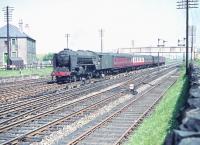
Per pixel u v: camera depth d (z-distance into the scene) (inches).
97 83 1601.9
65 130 655.1
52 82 1626.5
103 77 1996.8
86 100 1045.2
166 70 2893.7
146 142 519.5
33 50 3555.6
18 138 558.3
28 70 2469.2
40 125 684.7
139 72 2615.7
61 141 565.9
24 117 763.4
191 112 261.7
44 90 1296.8
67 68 1576.0
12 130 639.1
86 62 1736.0
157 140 510.0
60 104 966.4
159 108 836.6
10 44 3169.3
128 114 813.2
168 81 1743.4
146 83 1646.2
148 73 2438.5
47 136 600.7
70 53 1587.1
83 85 1494.8
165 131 549.3
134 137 572.4
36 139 571.5
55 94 1158.3
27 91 1263.5
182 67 2925.7
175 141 207.8
